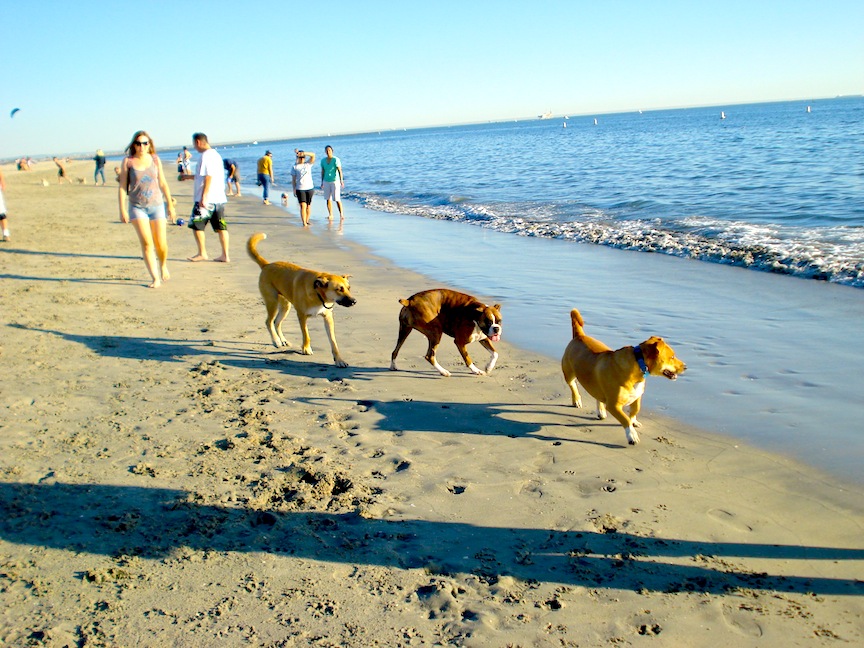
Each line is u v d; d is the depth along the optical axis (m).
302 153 15.90
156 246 9.62
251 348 6.89
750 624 2.85
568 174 27.42
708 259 10.24
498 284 9.59
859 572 3.16
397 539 3.54
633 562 3.30
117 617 2.94
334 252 12.52
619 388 4.59
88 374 6.00
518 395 5.63
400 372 6.23
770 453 4.39
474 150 60.69
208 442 4.70
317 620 2.92
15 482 4.09
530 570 3.26
